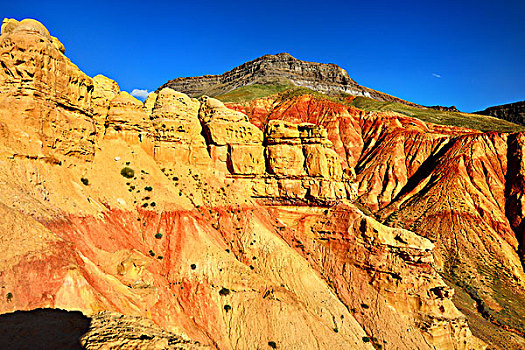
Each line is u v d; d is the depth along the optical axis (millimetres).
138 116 51469
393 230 52250
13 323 18703
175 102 54875
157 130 52781
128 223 40250
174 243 41656
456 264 81062
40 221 28625
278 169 55656
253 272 42312
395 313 46750
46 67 36000
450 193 98500
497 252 83625
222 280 39469
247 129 56312
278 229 52875
